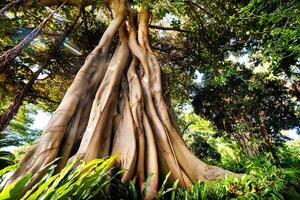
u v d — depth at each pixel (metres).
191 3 7.65
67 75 10.03
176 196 3.45
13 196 1.55
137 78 5.47
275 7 5.03
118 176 3.63
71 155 3.89
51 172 2.38
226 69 8.70
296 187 4.06
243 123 10.01
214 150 14.16
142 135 4.29
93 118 4.38
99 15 10.19
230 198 3.41
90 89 5.05
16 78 8.64
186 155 4.30
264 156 7.69
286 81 9.88
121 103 5.10
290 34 4.24
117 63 5.68
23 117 11.26
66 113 4.15
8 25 7.18
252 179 3.67
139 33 6.88
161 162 4.10
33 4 7.30
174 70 10.30
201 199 3.21
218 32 8.39
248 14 5.04
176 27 8.66
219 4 7.45
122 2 7.25
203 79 10.48
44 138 3.64
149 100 5.13
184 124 14.61
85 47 9.46
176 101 11.84
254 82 9.23
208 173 4.03
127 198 3.16
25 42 4.84
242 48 8.64
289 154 10.13
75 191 2.04
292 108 10.06
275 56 4.99
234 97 10.09
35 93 10.27
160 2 5.92
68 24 8.89
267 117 10.48
